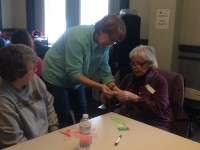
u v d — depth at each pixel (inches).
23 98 58.1
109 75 85.2
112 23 67.7
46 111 65.1
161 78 81.8
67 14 205.8
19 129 54.9
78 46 72.1
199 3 134.7
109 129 59.0
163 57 137.5
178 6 132.9
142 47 83.0
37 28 237.9
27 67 53.6
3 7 240.8
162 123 80.4
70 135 54.8
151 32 139.4
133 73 86.7
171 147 51.5
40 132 60.0
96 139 53.8
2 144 53.3
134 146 51.4
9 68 52.1
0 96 53.5
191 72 144.3
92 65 81.0
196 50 138.9
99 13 183.2
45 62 82.9
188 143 53.4
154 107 77.9
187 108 141.9
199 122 131.8
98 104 162.9
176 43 138.9
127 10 146.9
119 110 86.0
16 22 251.1
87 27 74.9
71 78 74.7
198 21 136.8
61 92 81.9
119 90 78.9
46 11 226.2
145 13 155.9
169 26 132.8
